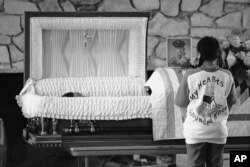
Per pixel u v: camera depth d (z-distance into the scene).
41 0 5.96
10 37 5.94
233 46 4.93
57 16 5.26
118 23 5.39
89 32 5.59
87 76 5.68
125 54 5.71
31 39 5.27
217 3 6.21
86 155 4.60
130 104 4.65
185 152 4.72
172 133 4.68
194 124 3.80
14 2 5.92
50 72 5.58
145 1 6.10
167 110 4.67
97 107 4.60
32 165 5.65
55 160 5.62
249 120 4.82
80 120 4.69
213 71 3.81
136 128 4.75
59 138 4.56
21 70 5.95
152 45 6.16
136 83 5.51
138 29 5.46
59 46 5.59
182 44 5.50
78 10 6.02
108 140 4.65
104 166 5.37
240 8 6.26
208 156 3.90
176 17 6.16
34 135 4.66
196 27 6.20
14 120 5.84
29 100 4.74
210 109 3.77
